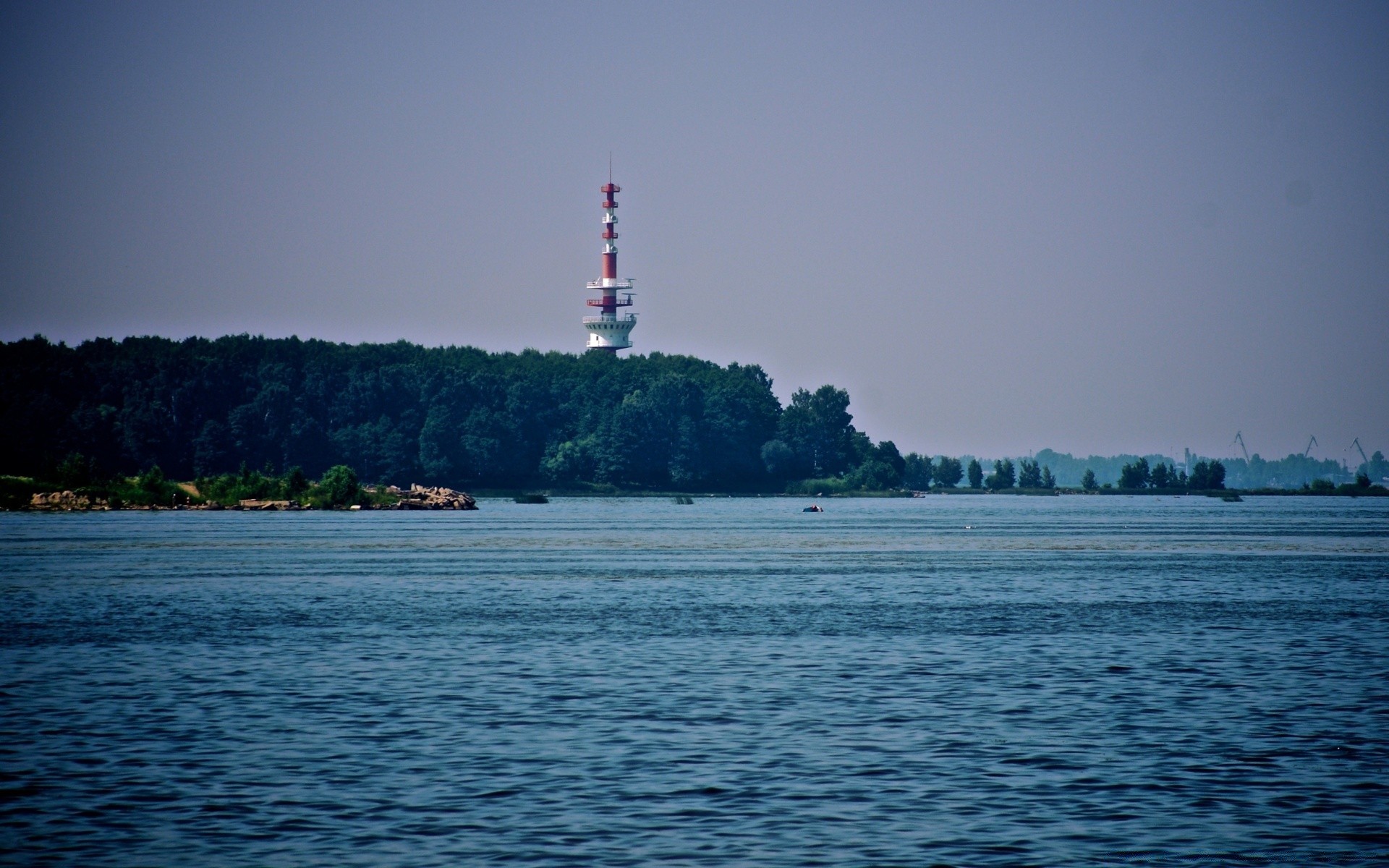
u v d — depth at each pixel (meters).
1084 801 126.62
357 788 131.25
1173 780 133.75
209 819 121.12
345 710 168.75
